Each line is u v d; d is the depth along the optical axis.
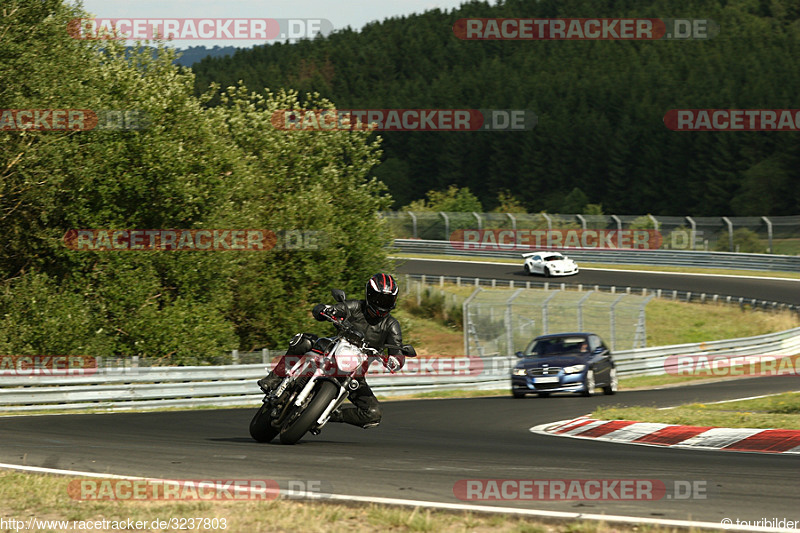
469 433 25.08
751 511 11.60
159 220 51.12
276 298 59.59
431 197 190.62
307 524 10.90
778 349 71.38
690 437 22.28
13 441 19.80
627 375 58.91
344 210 66.88
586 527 10.40
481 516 11.42
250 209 58.66
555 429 26.22
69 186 45.75
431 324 89.75
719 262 108.94
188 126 52.09
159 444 19.22
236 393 39.44
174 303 49.41
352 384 18.44
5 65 43.19
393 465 15.86
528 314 79.50
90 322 45.50
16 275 48.81
